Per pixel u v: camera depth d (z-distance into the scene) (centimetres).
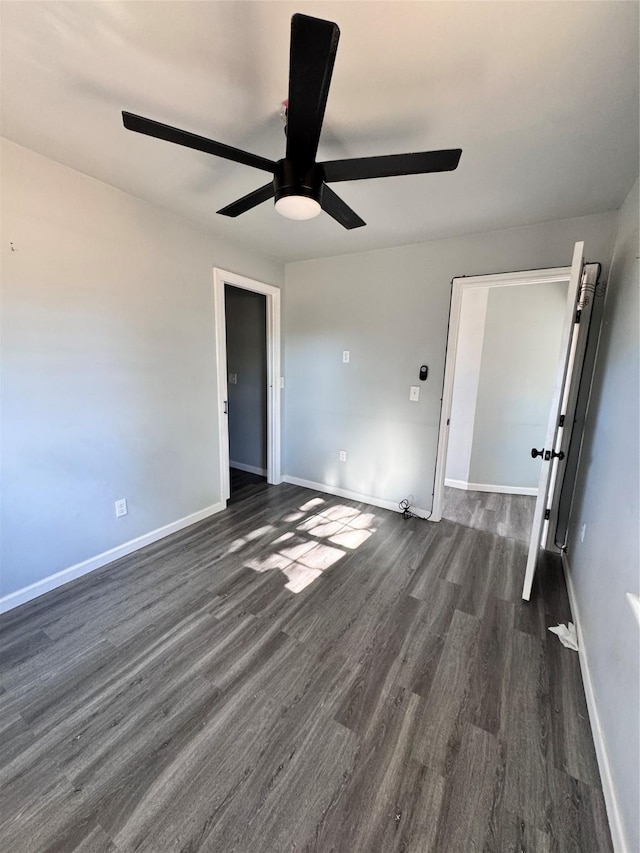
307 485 396
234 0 101
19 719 139
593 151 167
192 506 302
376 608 204
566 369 198
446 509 352
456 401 410
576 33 108
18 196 181
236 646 176
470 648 177
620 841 100
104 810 111
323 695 150
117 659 167
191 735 134
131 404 246
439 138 160
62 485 214
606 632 141
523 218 242
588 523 200
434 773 122
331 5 102
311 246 311
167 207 244
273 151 177
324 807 113
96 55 121
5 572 195
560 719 142
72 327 209
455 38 111
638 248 165
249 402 427
